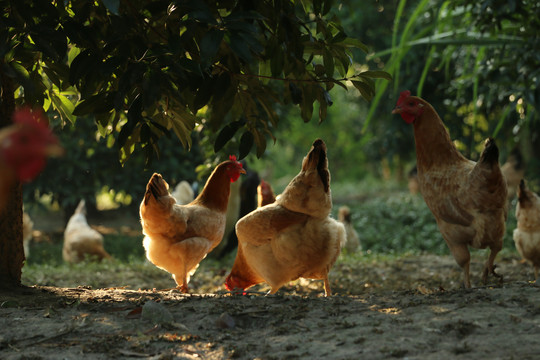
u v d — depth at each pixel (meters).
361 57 21.19
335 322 4.12
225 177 6.56
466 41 10.40
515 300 4.40
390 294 5.12
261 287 8.48
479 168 5.32
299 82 5.47
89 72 4.48
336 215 17.73
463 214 5.50
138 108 4.60
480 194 5.34
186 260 6.14
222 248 12.06
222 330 4.15
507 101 9.65
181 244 6.08
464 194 5.46
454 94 14.48
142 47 4.36
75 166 14.97
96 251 11.82
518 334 3.66
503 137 17.31
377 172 33.38
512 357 3.20
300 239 5.52
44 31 4.29
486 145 5.29
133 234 17.56
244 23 4.08
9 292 5.48
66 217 18.56
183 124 5.77
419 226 15.45
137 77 4.23
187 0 4.05
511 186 16.98
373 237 15.05
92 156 14.98
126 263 11.59
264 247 5.72
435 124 5.86
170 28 4.68
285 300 4.89
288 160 37.44
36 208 19.31
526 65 9.07
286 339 3.85
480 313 4.13
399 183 27.94
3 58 4.67
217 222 6.41
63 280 9.14
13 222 5.76
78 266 10.51
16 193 5.78
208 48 3.94
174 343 3.88
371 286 8.52
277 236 5.59
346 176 34.47
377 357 3.38
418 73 17.78
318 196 5.43
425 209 16.55
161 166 14.97
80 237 11.78
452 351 3.40
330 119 31.61
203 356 3.63
